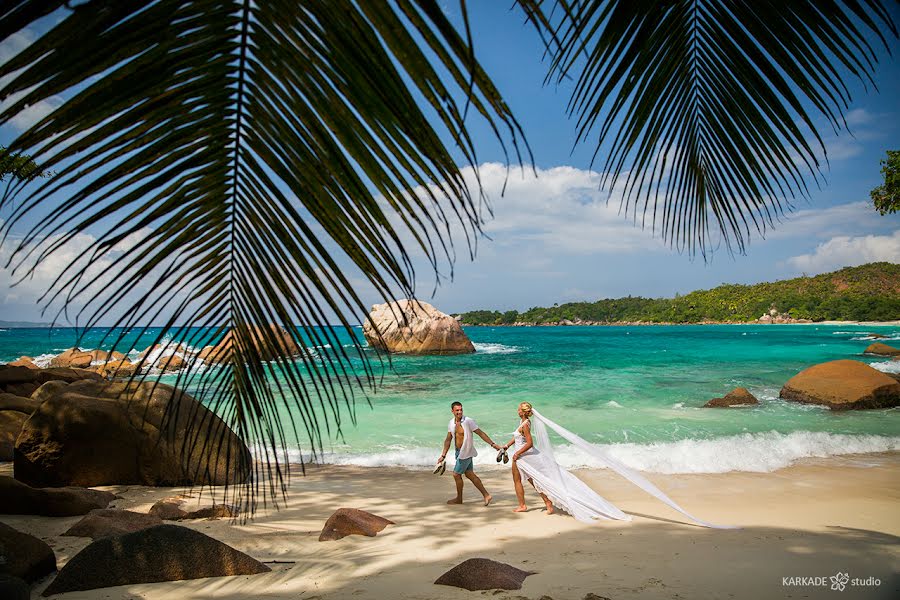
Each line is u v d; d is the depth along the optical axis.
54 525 5.21
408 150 1.09
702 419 13.75
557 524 5.85
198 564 3.97
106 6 0.90
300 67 1.10
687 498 7.14
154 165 1.12
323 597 3.62
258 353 1.38
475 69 0.92
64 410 7.31
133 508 6.18
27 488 5.56
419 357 34.97
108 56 0.96
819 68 1.81
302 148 1.17
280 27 1.08
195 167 1.18
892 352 32.91
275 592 3.72
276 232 1.27
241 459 1.57
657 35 1.96
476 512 6.48
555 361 31.55
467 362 31.03
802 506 6.63
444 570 4.23
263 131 1.18
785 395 16.97
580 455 9.90
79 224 1.07
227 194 1.26
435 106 1.02
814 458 9.73
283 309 1.31
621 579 4.01
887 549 4.76
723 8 1.91
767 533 5.37
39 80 0.92
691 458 9.63
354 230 1.20
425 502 7.03
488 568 3.93
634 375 24.05
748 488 7.70
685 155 2.28
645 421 13.51
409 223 1.15
